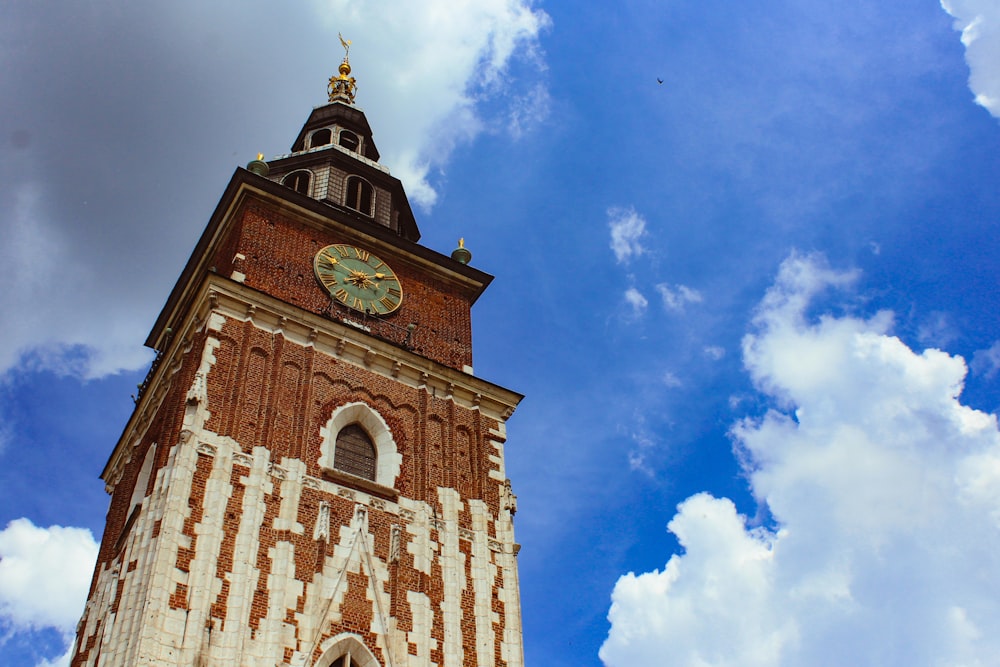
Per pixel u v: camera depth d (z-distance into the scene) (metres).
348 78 57.25
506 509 36.69
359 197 47.72
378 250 43.12
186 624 27.03
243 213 40.16
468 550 34.34
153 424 37.19
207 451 31.14
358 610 30.38
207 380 32.97
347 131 52.75
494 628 32.84
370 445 35.84
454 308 43.78
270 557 29.88
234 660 27.06
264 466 31.78
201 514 29.58
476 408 39.12
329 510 32.12
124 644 26.61
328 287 39.91
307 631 28.94
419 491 34.81
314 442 33.81
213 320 34.75
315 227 41.88
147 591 27.06
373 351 37.69
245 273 37.81
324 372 36.09
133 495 35.38
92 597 33.34
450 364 41.19
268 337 35.75
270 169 48.22
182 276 43.47
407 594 31.72
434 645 31.00
